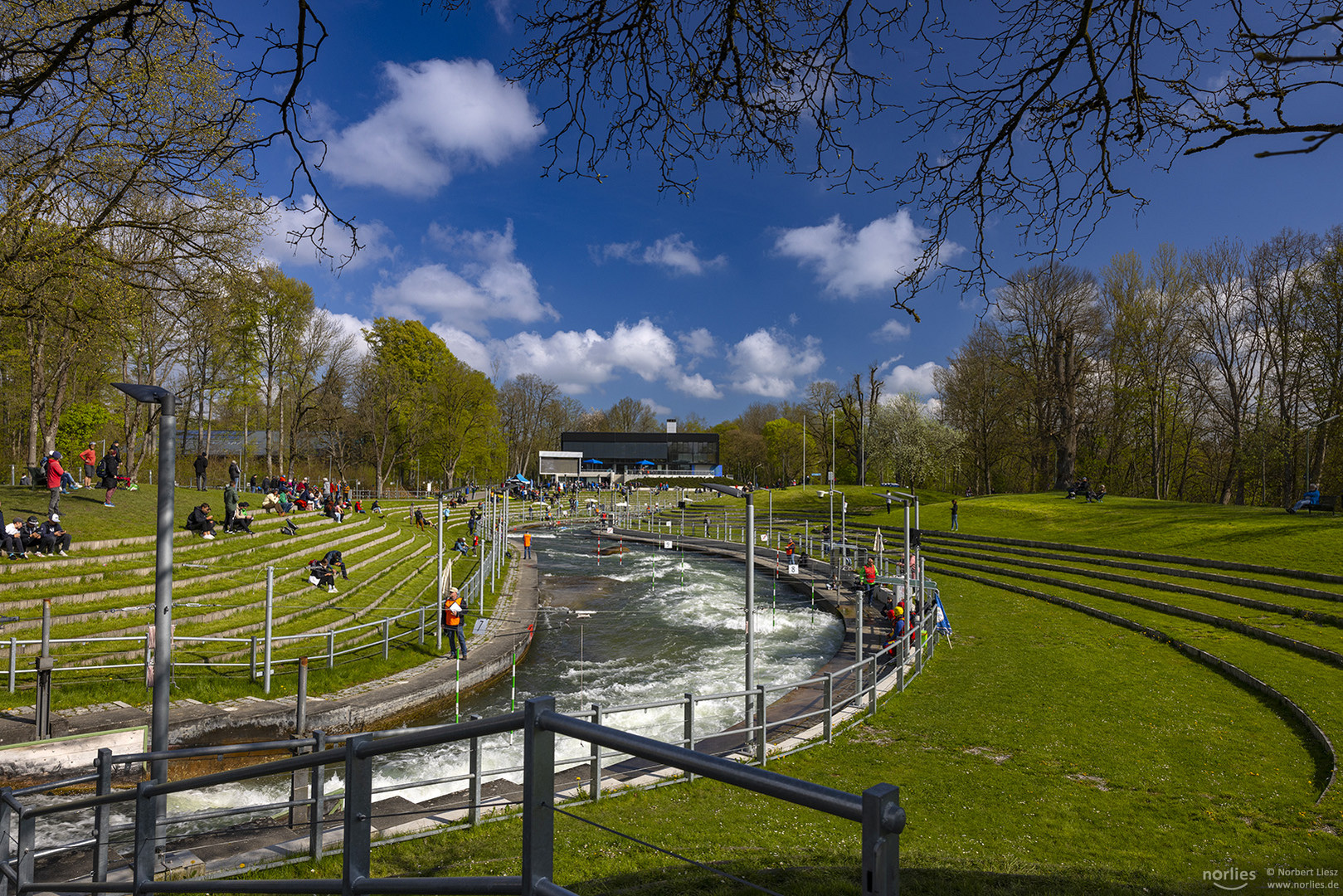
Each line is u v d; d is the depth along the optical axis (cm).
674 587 3728
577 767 1208
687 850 791
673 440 10319
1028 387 5791
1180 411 5491
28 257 1256
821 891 648
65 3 586
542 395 10350
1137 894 671
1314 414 4194
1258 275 4728
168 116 1071
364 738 282
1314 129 348
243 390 5412
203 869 712
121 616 1905
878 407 8075
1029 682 1694
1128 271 5506
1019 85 442
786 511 6869
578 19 435
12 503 2475
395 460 7394
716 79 461
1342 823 921
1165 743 1267
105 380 3953
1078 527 4225
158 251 1672
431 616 2472
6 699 1406
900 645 1766
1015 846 853
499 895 223
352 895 282
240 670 1700
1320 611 2180
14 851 545
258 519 3328
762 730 1195
